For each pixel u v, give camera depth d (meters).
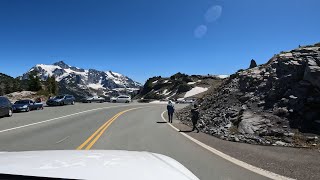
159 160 3.05
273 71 20.92
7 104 28.05
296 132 13.72
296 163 9.12
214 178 7.38
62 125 20.64
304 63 18.03
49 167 2.41
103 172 2.28
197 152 11.02
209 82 170.12
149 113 35.03
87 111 35.75
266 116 16.02
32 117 27.39
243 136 14.27
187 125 22.58
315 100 14.96
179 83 178.88
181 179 2.30
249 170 8.23
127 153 3.45
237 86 24.75
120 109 41.12
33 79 81.31
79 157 2.94
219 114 20.72
